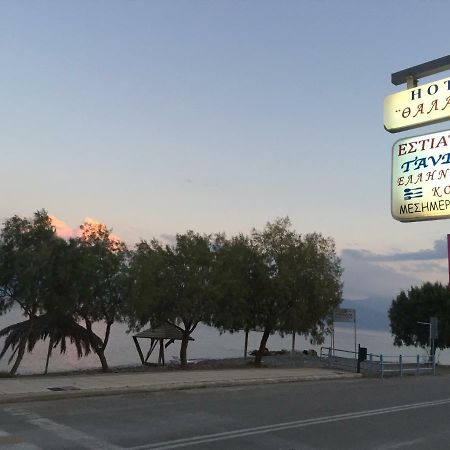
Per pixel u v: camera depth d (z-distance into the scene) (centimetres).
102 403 1276
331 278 2883
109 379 1600
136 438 938
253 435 1005
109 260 2333
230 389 1648
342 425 1152
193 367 2612
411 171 728
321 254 2883
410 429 1142
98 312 2384
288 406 1373
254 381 1816
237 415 1207
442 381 2342
